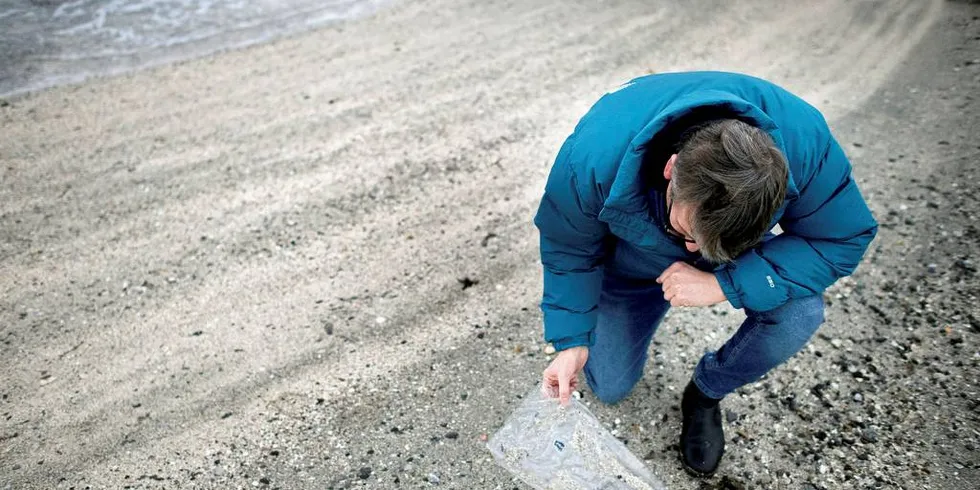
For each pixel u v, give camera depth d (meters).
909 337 2.76
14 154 3.78
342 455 2.45
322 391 2.65
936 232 3.19
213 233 3.35
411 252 3.26
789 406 2.57
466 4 5.61
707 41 5.00
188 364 2.76
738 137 1.40
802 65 4.66
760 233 1.45
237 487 2.35
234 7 5.44
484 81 4.52
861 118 4.01
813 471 2.38
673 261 1.98
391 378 2.70
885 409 2.53
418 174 3.72
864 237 1.81
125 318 2.94
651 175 1.63
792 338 2.04
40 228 3.35
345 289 3.08
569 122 4.13
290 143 3.92
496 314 2.96
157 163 3.76
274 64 4.69
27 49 4.71
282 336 2.87
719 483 2.37
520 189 3.64
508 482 2.37
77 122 4.04
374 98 4.33
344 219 3.44
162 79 4.48
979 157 3.59
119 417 2.56
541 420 2.54
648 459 2.45
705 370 2.31
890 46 4.80
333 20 5.31
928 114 3.99
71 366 2.74
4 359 2.76
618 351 2.44
